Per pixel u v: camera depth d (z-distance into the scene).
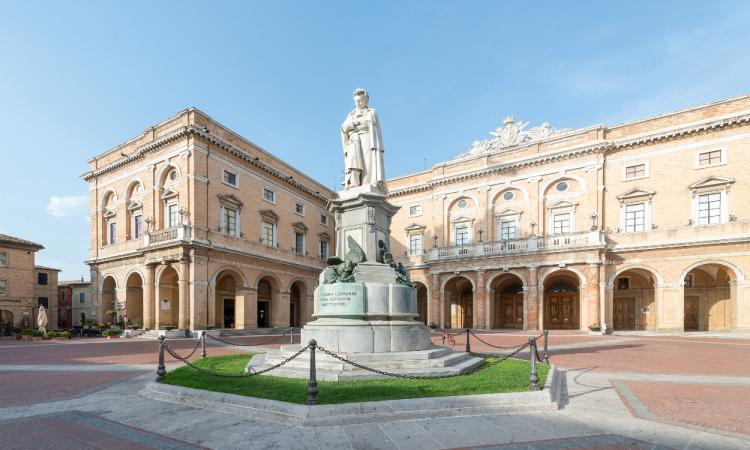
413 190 45.66
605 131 35.22
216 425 6.82
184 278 28.59
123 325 31.75
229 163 33.19
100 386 10.54
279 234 38.59
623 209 33.91
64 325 56.47
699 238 30.08
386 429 6.44
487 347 19.48
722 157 30.31
